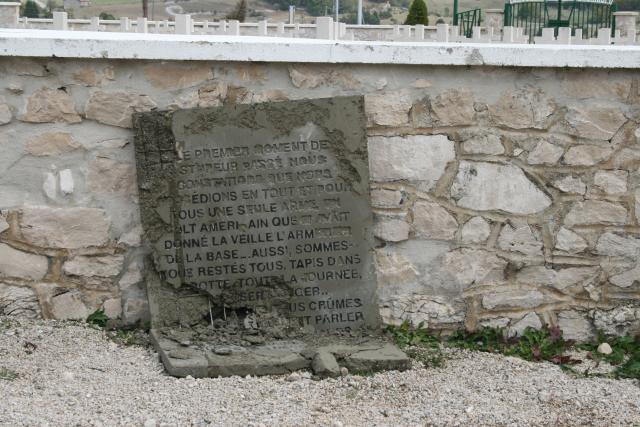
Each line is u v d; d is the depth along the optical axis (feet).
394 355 17.01
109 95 17.90
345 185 17.99
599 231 19.07
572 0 87.92
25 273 18.19
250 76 18.16
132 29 76.69
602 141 18.85
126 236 18.25
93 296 18.37
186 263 17.76
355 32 78.48
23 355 16.56
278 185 17.84
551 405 15.76
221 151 17.74
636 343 19.16
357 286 18.04
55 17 62.75
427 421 14.80
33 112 17.85
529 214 18.90
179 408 14.74
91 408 14.58
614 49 18.43
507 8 88.63
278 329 17.66
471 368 17.35
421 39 77.97
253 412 14.71
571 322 19.19
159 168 17.71
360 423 14.55
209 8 227.20
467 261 18.88
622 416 15.47
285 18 190.49
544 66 18.38
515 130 18.71
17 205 18.04
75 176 18.08
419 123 18.52
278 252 17.88
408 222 18.69
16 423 13.71
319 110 17.88
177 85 18.03
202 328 17.67
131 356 16.99
